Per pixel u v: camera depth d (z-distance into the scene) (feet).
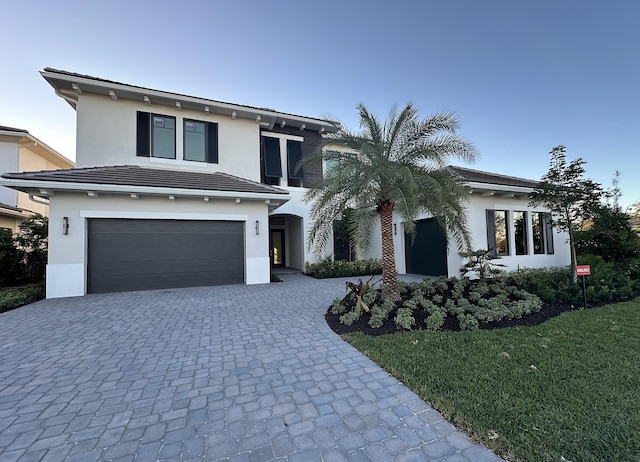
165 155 44.01
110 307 26.43
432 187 23.49
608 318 20.12
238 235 39.83
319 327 20.16
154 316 23.31
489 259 30.63
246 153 49.14
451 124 24.40
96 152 40.68
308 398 10.89
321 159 27.30
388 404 10.34
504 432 8.35
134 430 9.11
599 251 35.63
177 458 7.82
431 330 18.26
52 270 30.99
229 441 8.52
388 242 25.77
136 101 42.88
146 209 34.94
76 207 32.19
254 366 13.91
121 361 14.66
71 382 12.44
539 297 25.64
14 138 49.39
